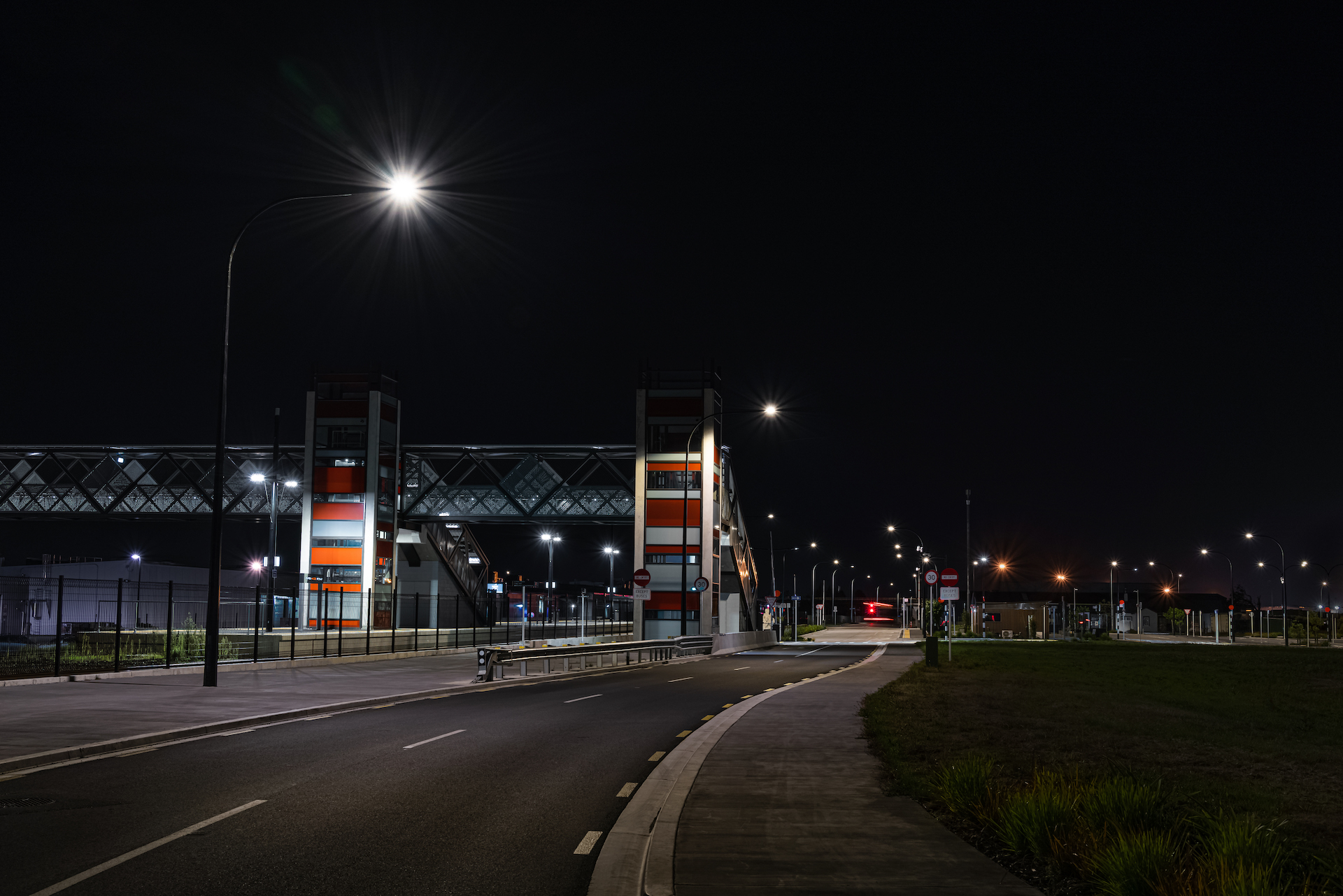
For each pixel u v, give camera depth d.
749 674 34.19
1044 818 7.97
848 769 12.25
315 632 54.66
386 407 66.19
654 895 6.80
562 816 9.99
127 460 70.62
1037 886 7.09
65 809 9.88
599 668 37.66
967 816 9.23
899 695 22.84
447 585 73.56
